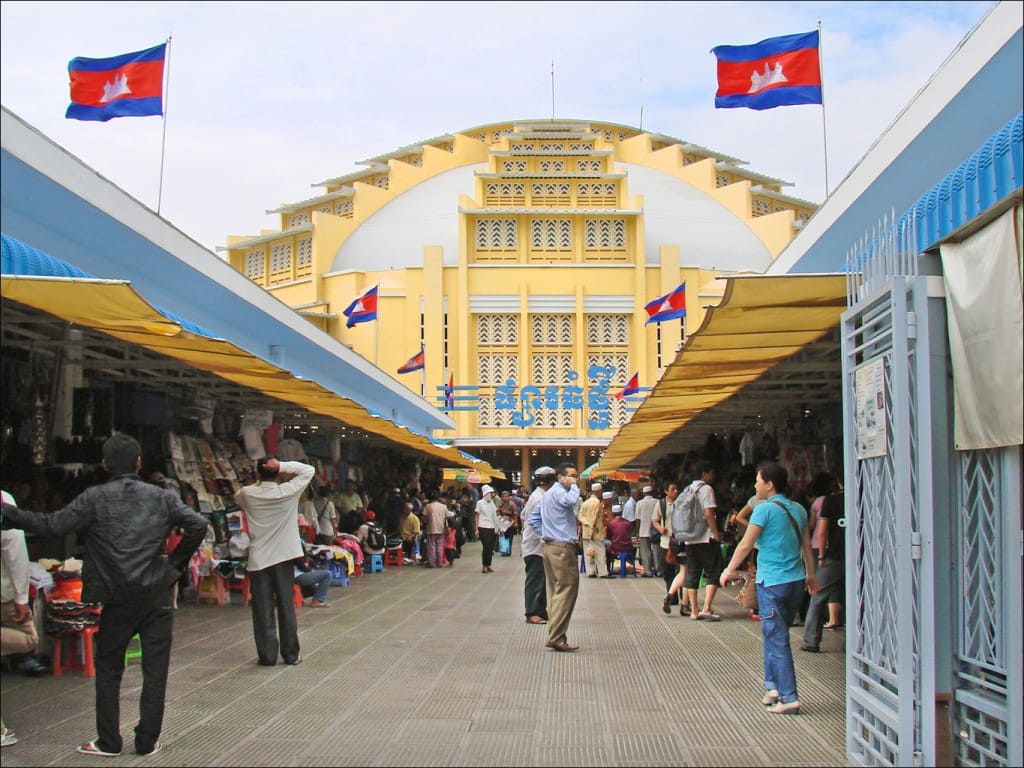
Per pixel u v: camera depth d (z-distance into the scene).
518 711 7.33
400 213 55.66
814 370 11.50
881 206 10.33
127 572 6.09
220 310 15.79
